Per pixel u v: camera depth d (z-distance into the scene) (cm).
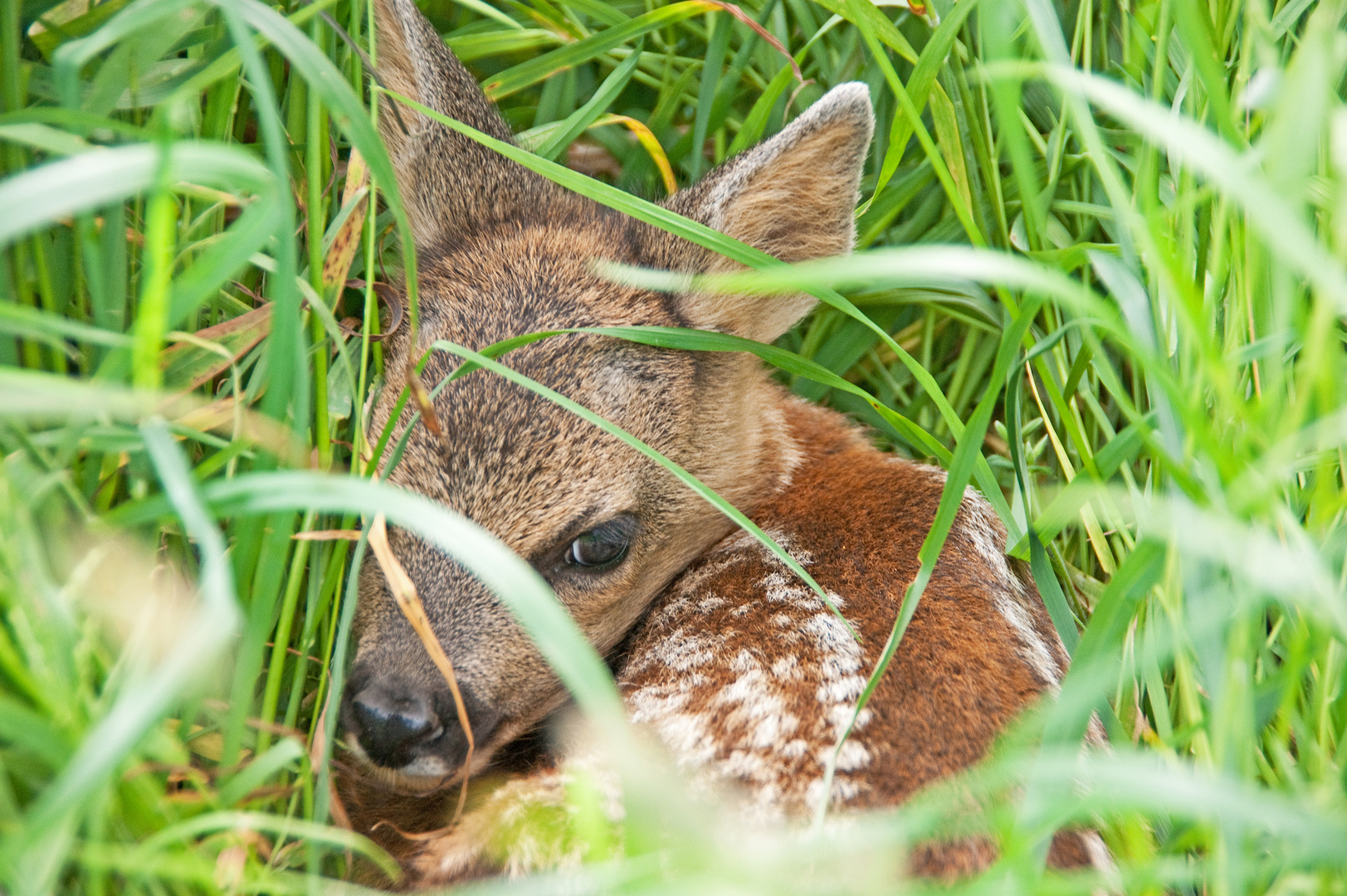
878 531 607
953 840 456
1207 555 412
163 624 426
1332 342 378
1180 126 321
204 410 468
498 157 673
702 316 653
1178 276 359
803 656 536
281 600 520
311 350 489
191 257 500
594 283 630
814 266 335
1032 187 369
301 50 385
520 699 582
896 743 491
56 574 401
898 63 750
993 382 467
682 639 582
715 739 522
